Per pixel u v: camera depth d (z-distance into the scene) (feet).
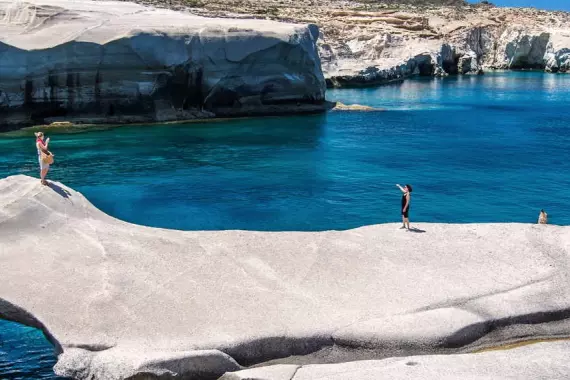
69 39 132.67
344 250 60.29
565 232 64.95
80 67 135.44
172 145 120.98
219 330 46.75
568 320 50.11
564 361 43.83
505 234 64.69
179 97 148.87
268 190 92.22
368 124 150.10
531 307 50.21
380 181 98.12
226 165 106.42
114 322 47.70
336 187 94.38
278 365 44.11
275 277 54.60
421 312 49.34
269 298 51.19
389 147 123.75
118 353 43.96
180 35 142.31
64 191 67.21
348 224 78.48
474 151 120.67
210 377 43.91
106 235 61.67
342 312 49.44
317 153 117.08
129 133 131.23
